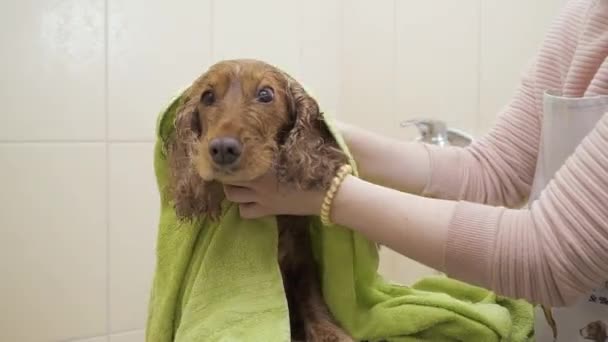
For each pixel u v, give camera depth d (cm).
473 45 120
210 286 70
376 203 65
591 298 70
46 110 116
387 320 74
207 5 133
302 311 80
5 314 113
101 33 121
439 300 75
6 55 112
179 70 130
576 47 78
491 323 73
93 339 122
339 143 72
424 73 132
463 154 90
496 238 61
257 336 64
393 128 141
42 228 116
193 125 72
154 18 127
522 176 86
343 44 157
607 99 65
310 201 69
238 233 73
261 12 142
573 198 57
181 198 70
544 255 59
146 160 127
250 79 70
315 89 153
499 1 114
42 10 115
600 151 56
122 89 124
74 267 120
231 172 63
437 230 63
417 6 134
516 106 88
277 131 70
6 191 112
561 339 73
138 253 127
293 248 82
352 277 76
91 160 121
